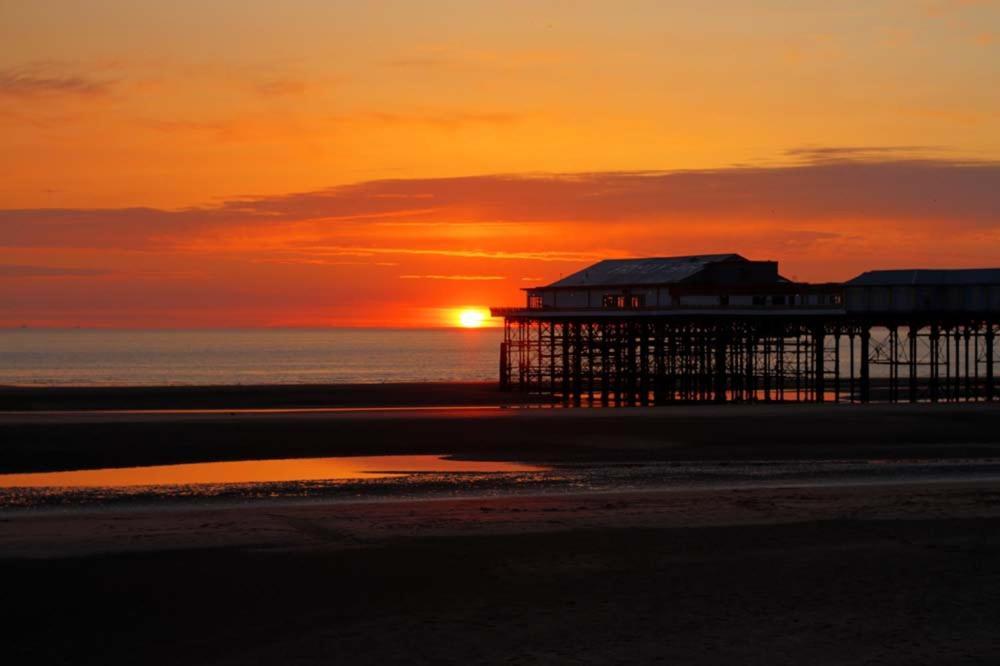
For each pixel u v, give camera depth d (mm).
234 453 46312
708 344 90500
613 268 99438
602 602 22734
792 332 90875
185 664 19172
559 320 96938
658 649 19859
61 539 27938
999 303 84938
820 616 21797
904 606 22469
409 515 31344
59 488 36750
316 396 87875
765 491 35781
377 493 35875
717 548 27328
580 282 96938
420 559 26141
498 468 42188
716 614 21922
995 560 26188
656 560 26141
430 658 19422
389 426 55688
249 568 25250
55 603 22516
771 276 95875
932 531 29281
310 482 38188
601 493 35875
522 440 50750
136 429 53938
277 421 57844
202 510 32344
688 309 87938
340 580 24297
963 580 24422
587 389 101750
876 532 29141
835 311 87062
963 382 110375
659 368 89750
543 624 21281
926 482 38469
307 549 27047
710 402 86875
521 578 24547
